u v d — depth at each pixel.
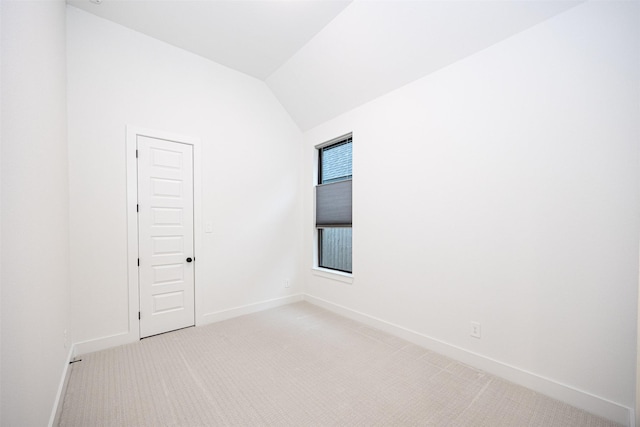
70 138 2.26
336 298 3.42
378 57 2.55
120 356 2.27
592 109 1.59
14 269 0.96
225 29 2.62
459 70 2.20
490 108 2.02
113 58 2.50
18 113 1.04
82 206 2.31
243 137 3.39
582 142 1.62
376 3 2.19
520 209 1.88
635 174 1.46
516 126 1.89
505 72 1.94
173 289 2.82
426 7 2.04
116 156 2.49
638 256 1.45
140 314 2.61
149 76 2.70
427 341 2.41
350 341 2.56
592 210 1.59
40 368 1.24
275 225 3.68
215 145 3.15
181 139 2.89
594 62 1.58
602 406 1.55
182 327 2.87
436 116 2.36
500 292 1.97
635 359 1.46
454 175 2.24
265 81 3.61
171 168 2.82
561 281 1.71
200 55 3.04
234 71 3.33
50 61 1.62
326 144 3.71
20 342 1.00
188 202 2.93
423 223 2.46
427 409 1.62
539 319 1.79
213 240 3.11
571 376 1.66
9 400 0.89
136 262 2.58
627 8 1.48
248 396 1.75
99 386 1.85
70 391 1.79
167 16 2.44
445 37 2.14
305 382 1.90
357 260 3.12
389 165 2.77
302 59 3.02
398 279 2.67
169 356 2.27
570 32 1.66
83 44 2.35
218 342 2.54
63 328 1.87
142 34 2.67
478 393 1.77
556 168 1.72
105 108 2.44
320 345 2.47
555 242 1.73
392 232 2.74
